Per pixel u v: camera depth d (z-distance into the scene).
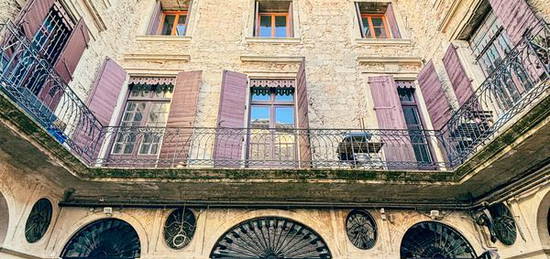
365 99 6.63
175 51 7.34
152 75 6.94
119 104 6.41
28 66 3.87
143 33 7.62
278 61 7.20
